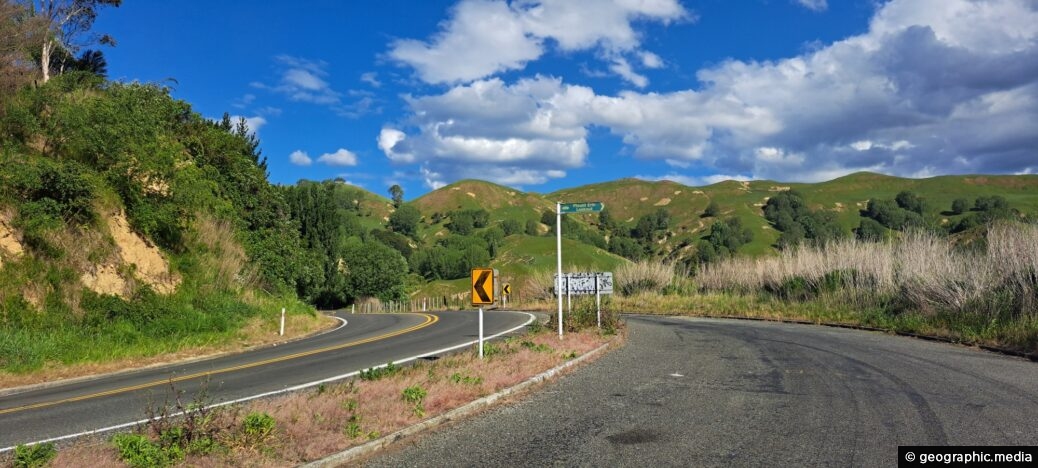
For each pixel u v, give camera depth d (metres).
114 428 7.68
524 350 11.88
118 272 18.97
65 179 17.50
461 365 10.40
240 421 6.44
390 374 9.80
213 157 30.22
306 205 52.78
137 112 22.05
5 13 21.02
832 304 23.78
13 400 10.59
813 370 10.59
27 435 7.48
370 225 148.88
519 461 5.71
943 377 9.67
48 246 16.98
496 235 135.12
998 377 9.65
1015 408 7.44
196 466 5.36
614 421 7.14
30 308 15.73
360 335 20.89
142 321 18.06
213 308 21.58
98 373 14.05
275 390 10.06
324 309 61.75
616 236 151.88
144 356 16.00
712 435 6.46
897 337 16.39
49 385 12.54
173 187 22.52
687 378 9.95
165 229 22.33
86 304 17.09
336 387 8.80
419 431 6.77
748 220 132.00
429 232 166.50
